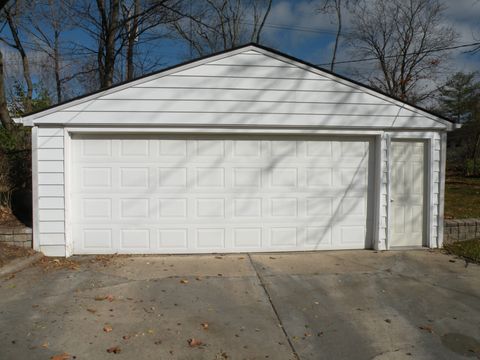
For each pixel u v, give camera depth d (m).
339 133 7.46
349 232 7.71
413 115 7.62
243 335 4.14
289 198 7.52
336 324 4.44
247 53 7.18
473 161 25.73
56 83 19.39
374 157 7.73
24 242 6.97
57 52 19.23
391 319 4.58
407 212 7.85
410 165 7.83
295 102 7.30
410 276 6.16
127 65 16.48
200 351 3.80
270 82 7.24
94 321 4.41
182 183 7.28
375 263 6.82
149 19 14.93
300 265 6.68
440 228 7.84
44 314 4.58
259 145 7.42
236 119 7.19
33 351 3.73
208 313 4.69
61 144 6.89
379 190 7.60
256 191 7.44
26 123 6.79
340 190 7.65
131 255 7.20
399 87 27.27
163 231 7.27
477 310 4.87
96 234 7.17
